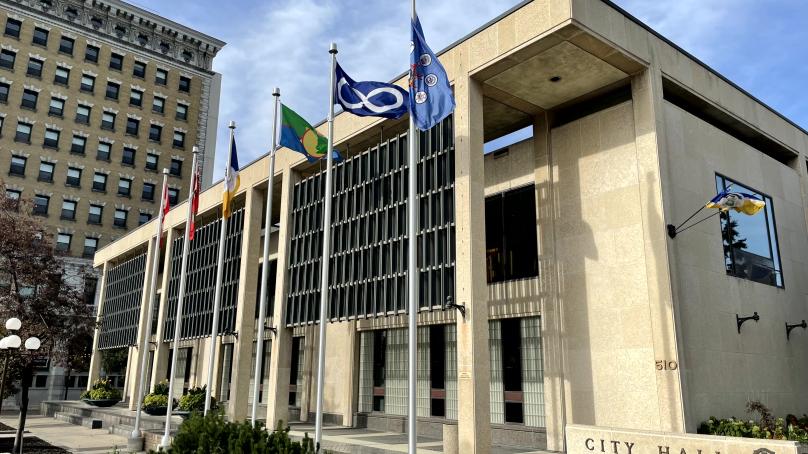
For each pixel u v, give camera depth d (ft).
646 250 49.24
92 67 184.75
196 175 67.36
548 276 57.31
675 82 54.80
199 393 81.71
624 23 50.70
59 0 181.78
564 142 59.16
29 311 81.87
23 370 60.23
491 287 63.26
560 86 55.47
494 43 52.03
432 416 66.69
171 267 110.63
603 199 54.39
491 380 61.77
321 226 70.13
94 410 100.37
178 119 199.72
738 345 53.47
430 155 56.44
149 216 187.62
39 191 169.78
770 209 65.31
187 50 207.31
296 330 91.30
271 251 99.04
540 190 59.93
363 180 64.75
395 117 46.01
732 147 61.31
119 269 139.23
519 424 58.18
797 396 59.72
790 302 63.67
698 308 49.88
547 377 55.36
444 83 40.83
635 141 52.60
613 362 50.70
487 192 66.08
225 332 84.28
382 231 60.13
